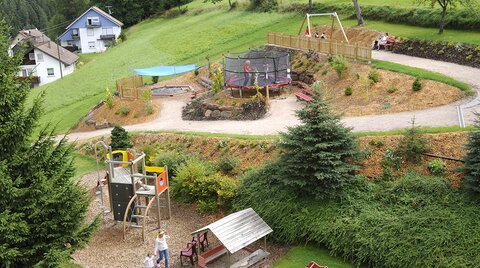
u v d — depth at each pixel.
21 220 14.07
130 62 55.84
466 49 32.66
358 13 46.19
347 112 26.88
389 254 16.19
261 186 20.55
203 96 35.62
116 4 98.31
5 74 14.71
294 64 37.81
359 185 19.12
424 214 16.88
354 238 17.14
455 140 19.73
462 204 16.89
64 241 15.07
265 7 62.22
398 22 44.41
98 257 19.20
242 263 17.48
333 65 31.86
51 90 52.56
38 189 14.39
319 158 18.67
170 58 54.16
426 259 15.49
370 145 20.92
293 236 18.64
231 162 23.33
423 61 33.31
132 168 21.42
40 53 70.81
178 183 23.25
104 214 23.03
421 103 25.84
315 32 48.19
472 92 25.62
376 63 32.38
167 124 32.09
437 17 40.06
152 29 75.31
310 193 19.25
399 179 18.83
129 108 37.03
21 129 14.56
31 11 140.25
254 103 30.92
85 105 44.12
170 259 18.84
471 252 15.17
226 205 21.61
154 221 22.00
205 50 54.12
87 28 92.06
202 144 26.45
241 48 49.88
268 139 24.42
